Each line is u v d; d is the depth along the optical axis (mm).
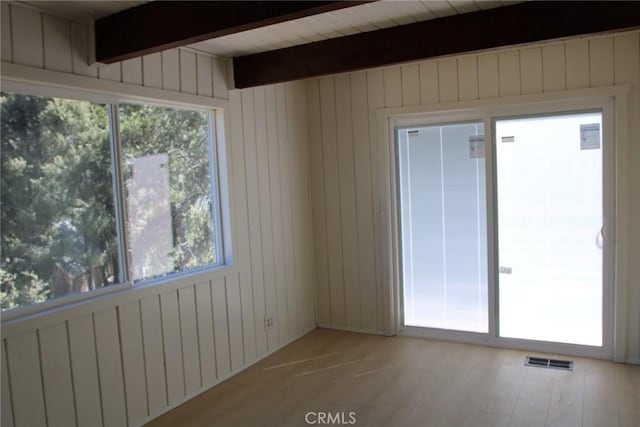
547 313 4105
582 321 3994
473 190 4281
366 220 4691
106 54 2807
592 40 3709
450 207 4391
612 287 3855
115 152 3076
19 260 2611
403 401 3340
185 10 2527
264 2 2326
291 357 4242
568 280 4016
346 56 3439
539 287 4117
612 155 3775
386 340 4562
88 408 2855
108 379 2967
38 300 2693
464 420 3059
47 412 2648
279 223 4484
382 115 4500
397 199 4598
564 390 3400
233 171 3930
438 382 3609
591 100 3799
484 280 4301
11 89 2557
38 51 2623
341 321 4926
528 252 4129
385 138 4504
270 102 4367
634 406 3141
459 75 4160
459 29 3086
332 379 3750
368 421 3096
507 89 4000
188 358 3514
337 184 4797
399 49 3270
